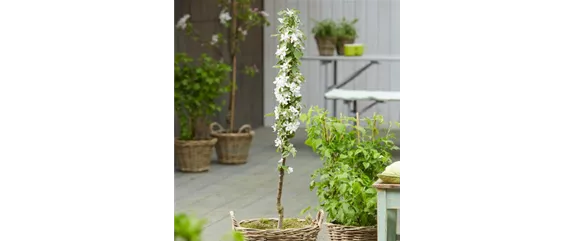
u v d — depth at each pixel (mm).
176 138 8000
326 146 4945
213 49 9234
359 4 10898
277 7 10992
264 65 11172
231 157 8273
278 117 4566
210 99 7953
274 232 4527
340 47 9844
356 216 4734
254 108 10836
